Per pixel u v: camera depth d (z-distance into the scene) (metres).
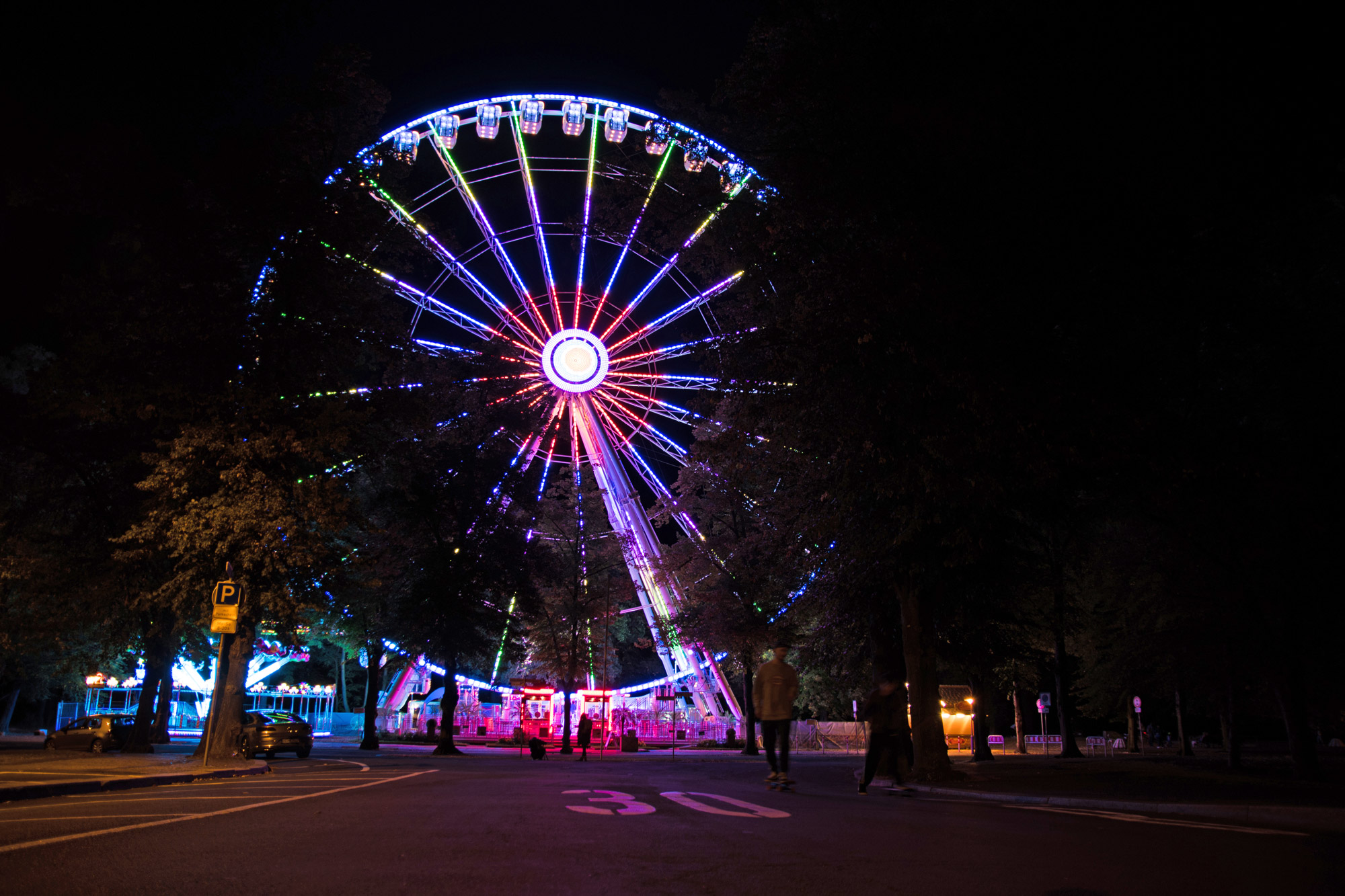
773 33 17.61
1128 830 9.42
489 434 44.94
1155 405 14.83
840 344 16.34
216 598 20.05
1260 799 14.64
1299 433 18.97
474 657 42.75
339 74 25.78
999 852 7.26
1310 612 23.83
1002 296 13.48
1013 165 13.39
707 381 23.00
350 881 5.44
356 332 26.33
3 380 40.25
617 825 8.47
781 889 5.42
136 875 5.56
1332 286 17.45
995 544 21.05
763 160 18.62
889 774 20.59
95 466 28.05
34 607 29.59
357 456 27.38
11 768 16.47
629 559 49.25
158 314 23.67
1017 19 13.75
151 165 22.75
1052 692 64.88
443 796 11.85
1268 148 12.23
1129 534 29.88
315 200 24.34
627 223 23.48
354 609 41.28
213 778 17.00
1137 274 13.34
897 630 25.38
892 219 15.53
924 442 14.98
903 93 15.31
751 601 42.00
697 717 55.94
